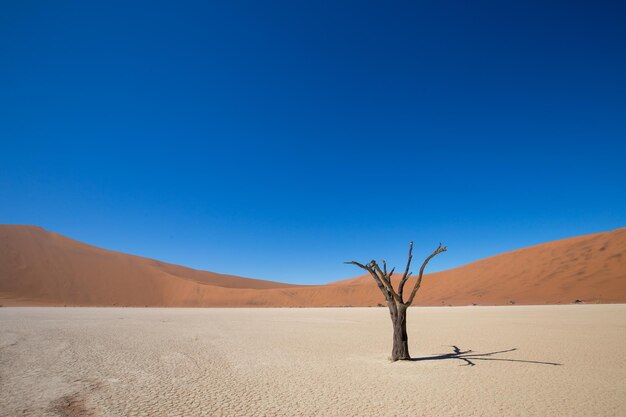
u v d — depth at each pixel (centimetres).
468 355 1438
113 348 1669
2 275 7219
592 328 2236
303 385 1016
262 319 3506
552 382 1020
